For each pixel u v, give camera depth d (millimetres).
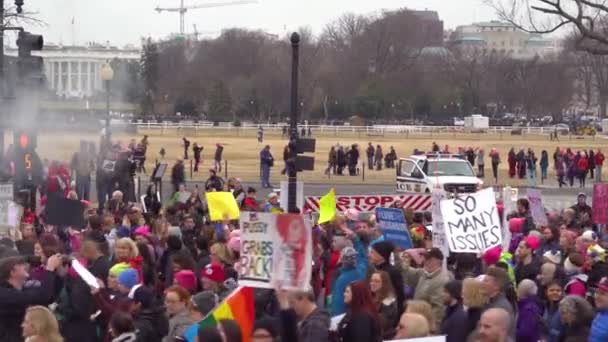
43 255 18531
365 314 14648
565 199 68250
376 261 18016
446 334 15828
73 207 24156
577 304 16094
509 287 17453
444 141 133125
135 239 24078
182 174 58875
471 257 20891
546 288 18891
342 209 36812
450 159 59938
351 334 14578
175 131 144375
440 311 17609
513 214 31906
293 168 31844
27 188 37719
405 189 60406
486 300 15703
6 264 16875
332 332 14719
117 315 14891
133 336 14875
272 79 198625
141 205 42875
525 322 17156
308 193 68688
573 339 15992
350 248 18172
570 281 19188
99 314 17250
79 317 17453
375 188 74000
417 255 20734
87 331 17469
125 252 19125
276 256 13727
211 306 15891
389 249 18031
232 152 108312
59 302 17656
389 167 95562
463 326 15648
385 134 145875
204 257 21750
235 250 20344
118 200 35156
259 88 198250
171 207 31328
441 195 22688
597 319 15688
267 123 173875
